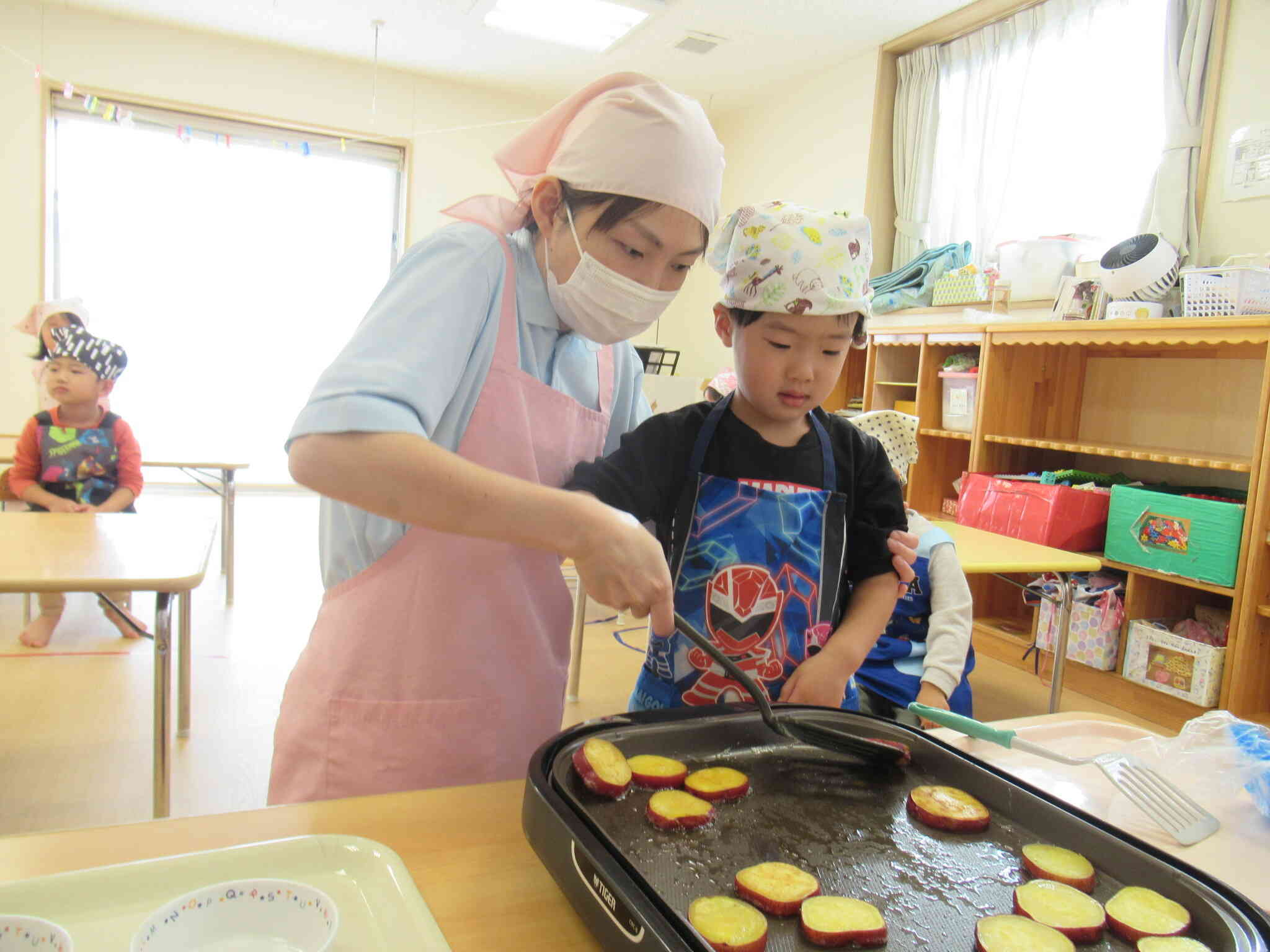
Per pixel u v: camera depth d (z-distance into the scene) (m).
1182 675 2.51
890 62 4.20
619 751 0.65
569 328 0.87
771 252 0.83
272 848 0.52
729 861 0.56
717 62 4.54
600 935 0.45
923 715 0.78
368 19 4.28
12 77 4.35
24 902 0.46
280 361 5.28
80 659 2.58
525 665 0.84
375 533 0.79
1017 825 0.62
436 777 0.81
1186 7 2.85
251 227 5.07
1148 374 3.10
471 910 0.51
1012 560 2.01
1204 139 2.83
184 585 1.51
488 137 5.34
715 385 2.49
